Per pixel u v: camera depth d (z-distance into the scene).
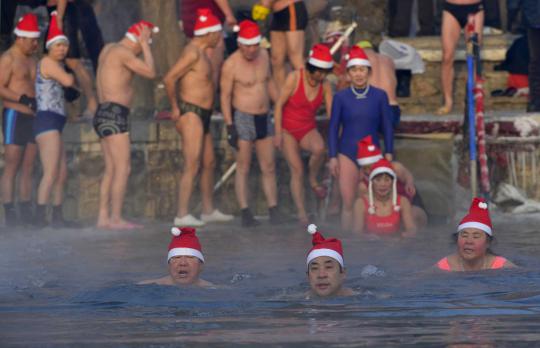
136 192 29.94
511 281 16.31
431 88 34.84
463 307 13.69
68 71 30.06
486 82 35.44
